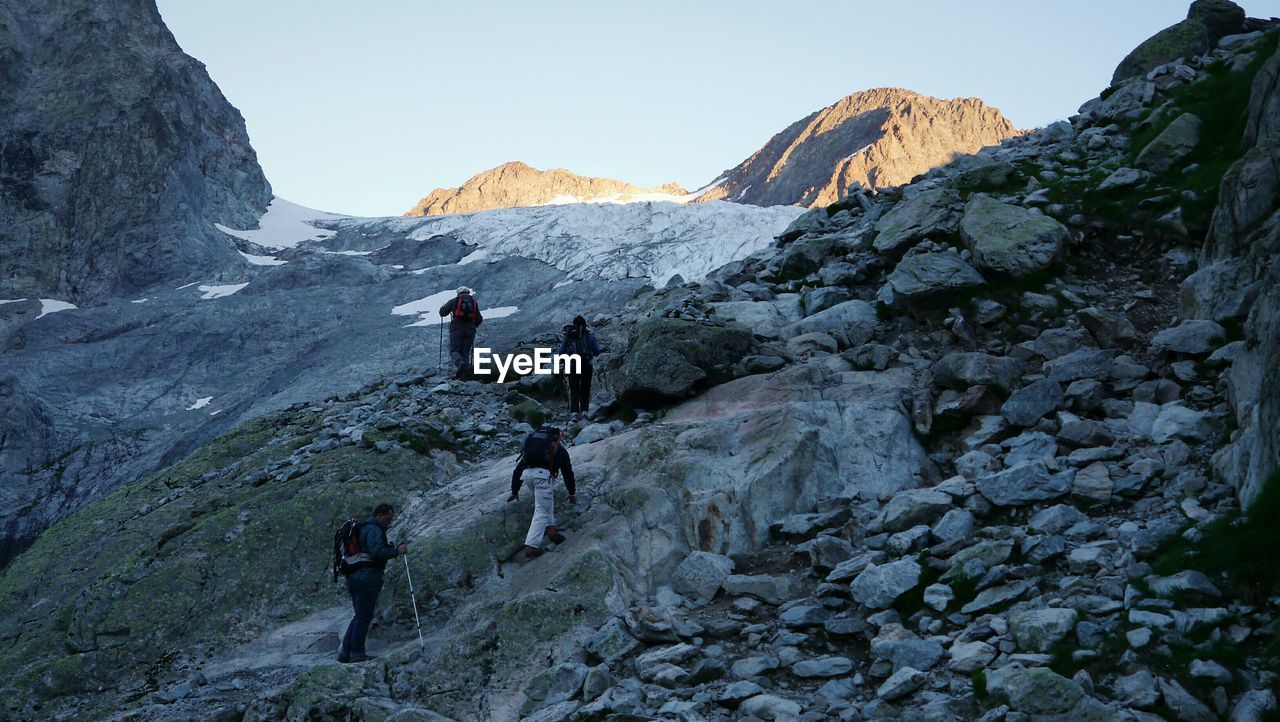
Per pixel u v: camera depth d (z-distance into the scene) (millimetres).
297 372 78500
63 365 85000
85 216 123938
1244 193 12438
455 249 120938
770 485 11062
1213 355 11070
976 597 8156
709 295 18688
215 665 10766
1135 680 6418
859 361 13859
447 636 9820
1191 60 21391
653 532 10641
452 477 14055
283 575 11969
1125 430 10578
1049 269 14781
